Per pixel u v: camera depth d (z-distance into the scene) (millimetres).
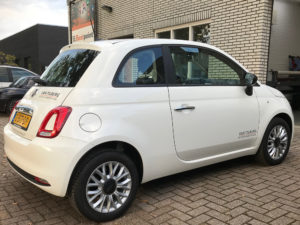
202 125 3508
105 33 11891
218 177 3973
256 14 6469
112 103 2887
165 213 3008
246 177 3951
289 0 9203
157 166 3221
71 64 3135
